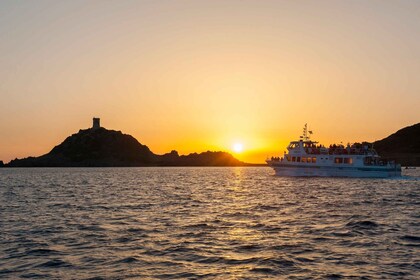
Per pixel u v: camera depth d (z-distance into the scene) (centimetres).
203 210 5225
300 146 12519
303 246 2984
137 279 2238
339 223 4019
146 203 6203
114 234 3491
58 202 6450
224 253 2795
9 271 2388
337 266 2462
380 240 3172
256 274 2319
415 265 2466
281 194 7669
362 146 12419
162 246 3011
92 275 2308
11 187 10819
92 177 18175
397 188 8931
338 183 10388
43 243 3128
